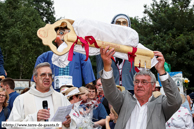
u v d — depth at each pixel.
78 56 6.56
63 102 4.64
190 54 21.16
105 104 6.36
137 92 4.03
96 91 5.95
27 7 36.66
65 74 6.30
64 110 3.98
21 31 30.86
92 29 3.43
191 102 8.80
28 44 30.12
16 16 32.66
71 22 3.49
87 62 6.64
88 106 5.34
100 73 3.88
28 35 30.78
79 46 3.42
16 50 29.14
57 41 4.04
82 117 4.97
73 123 4.73
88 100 5.79
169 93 3.81
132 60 3.67
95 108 5.70
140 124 3.91
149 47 22.38
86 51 3.33
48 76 4.47
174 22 24.27
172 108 3.87
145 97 4.02
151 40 23.44
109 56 3.53
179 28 24.11
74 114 4.89
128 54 3.65
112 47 3.51
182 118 5.87
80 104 5.28
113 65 6.27
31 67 30.83
